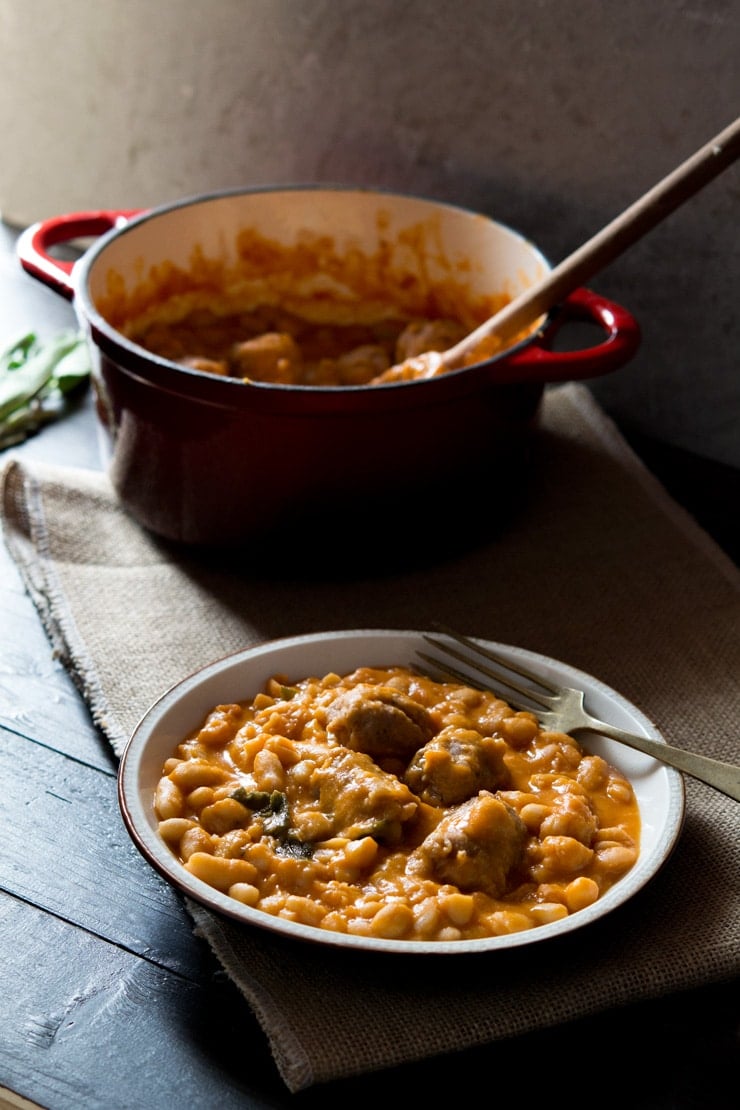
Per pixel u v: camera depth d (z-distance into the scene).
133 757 0.99
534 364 1.14
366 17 1.33
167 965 0.97
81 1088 0.91
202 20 1.40
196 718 1.04
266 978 0.94
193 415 1.14
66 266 1.26
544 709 1.05
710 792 1.05
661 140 1.26
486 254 1.32
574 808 0.98
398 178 1.38
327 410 1.12
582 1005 0.93
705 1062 0.93
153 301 1.33
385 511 1.17
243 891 0.94
